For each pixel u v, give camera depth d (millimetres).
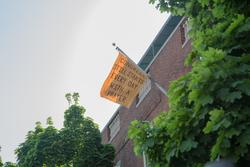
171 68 25625
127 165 30328
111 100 19672
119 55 19547
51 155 29391
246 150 10375
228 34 11852
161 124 12875
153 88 27516
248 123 10484
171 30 30250
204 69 10867
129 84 19531
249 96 10781
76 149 29406
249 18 11656
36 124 31094
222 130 10430
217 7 12508
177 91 12062
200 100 10867
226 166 8711
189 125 11523
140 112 29062
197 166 11906
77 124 30062
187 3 14555
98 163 28562
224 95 10711
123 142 31297
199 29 14008
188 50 24031
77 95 31062
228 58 11094
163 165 12758
